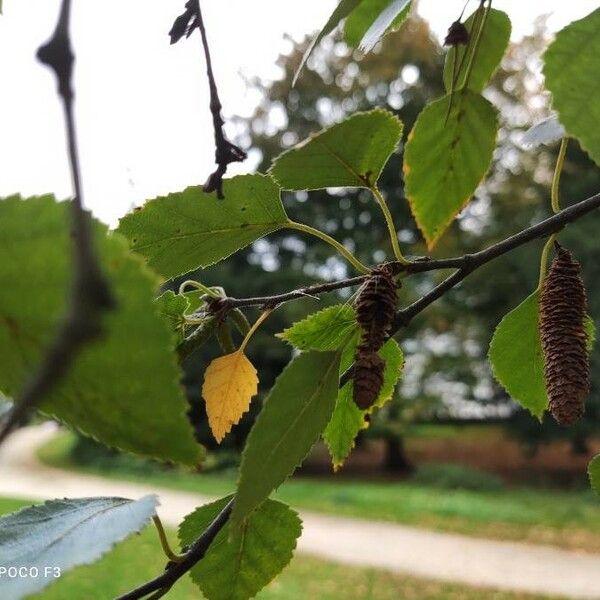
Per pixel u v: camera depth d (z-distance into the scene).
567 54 0.09
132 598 0.10
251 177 0.12
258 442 0.09
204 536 0.10
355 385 0.10
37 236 0.05
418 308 0.12
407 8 0.15
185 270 0.13
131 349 0.05
